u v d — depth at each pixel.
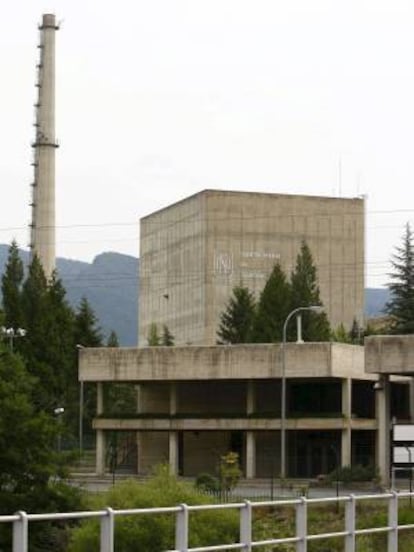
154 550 27.58
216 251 184.50
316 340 123.75
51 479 56.91
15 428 54.59
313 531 36.75
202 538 30.81
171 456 108.19
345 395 102.69
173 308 194.50
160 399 113.81
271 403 108.56
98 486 82.19
